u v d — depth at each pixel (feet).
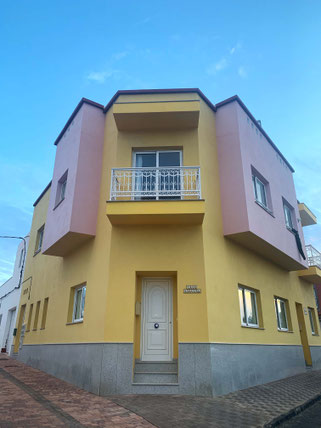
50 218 36.22
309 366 44.50
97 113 35.06
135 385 24.14
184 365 24.62
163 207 26.37
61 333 32.55
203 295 26.32
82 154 32.42
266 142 40.86
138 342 26.81
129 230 28.40
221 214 31.60
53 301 37.19
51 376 32.01
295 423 18.63
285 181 44.80
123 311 25.98
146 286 28.50
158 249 27.78
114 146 32.04
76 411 18.79
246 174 32.37
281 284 41.60
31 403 20.40
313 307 52.16
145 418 17.58
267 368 32.60
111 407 19.90
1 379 29.86
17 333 52.75
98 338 25.86
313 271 47.47
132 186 29.76
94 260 29.63
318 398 25.03
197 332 25.45
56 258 39.24
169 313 27.78
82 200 30.83
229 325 28.17
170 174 29.89
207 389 23.97
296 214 46.39
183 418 17.74
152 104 29.94
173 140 31.58
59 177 36.68
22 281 56.13
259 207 33.40
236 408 20.36
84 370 26.40
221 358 25.91
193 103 29.71
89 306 28.43
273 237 34.86
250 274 34.04
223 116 35.12
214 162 33.04
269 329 35.19
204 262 27.22
